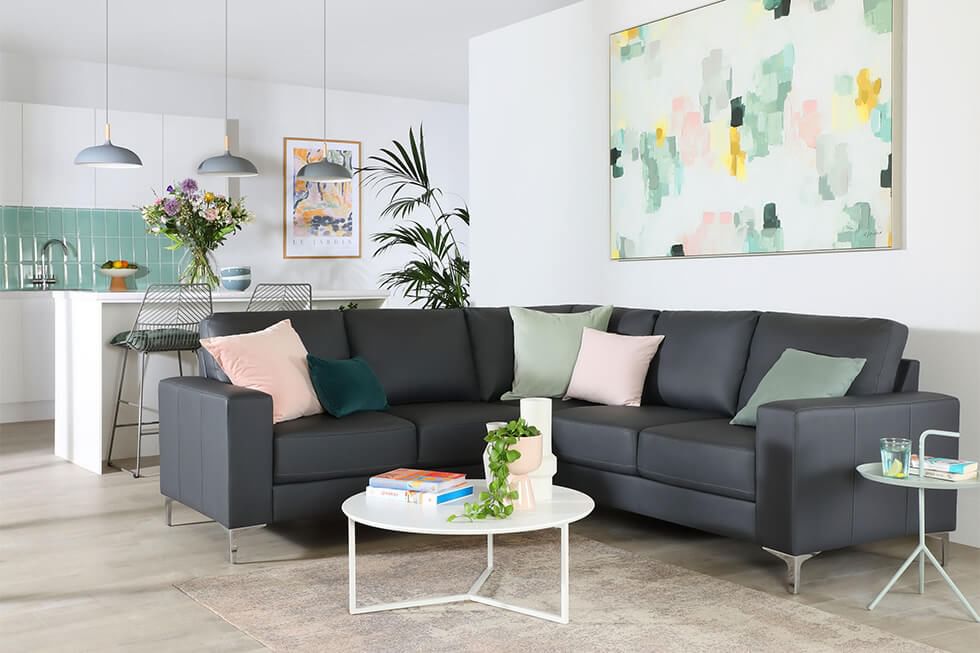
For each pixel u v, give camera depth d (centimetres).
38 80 796
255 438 379
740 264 493
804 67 454
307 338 459
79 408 578
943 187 404
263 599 331
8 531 422
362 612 317
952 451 368
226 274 649
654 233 538
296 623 308
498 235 656
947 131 402
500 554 383
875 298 432
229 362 415
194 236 704
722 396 432
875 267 431
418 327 490
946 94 402
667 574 355
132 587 345
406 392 476
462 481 335
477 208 673
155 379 589
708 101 502
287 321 450
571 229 596
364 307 707
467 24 709
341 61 827
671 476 381
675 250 525
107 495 492
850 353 386
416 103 1006
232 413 374
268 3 655
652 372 467
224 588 343
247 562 375
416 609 320
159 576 358
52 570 366
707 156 504
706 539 406
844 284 444
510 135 641
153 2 651
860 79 430
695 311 470
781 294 473
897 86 418
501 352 503
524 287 636
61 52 784
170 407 420
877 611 318
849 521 343
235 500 375
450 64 841
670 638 293
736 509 356
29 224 789
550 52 605
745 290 491
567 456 430
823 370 376
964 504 402
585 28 579
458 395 491
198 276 710
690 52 510
